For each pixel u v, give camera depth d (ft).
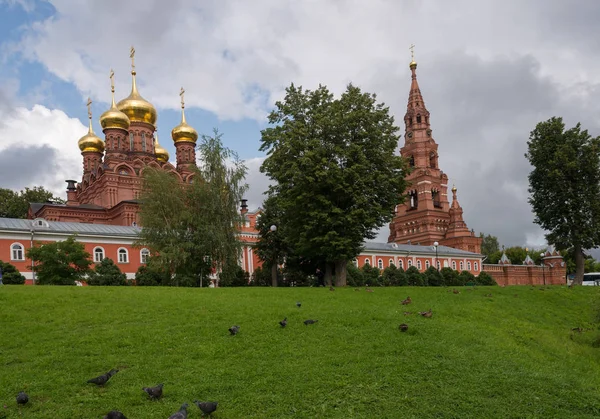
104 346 46.96
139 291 79.10
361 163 121.19
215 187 153.58
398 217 371.56
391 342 50.34
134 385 37.93
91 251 176.76
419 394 38.55
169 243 146.00
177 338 49.96
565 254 166.09
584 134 155.12
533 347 59.41
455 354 47.88
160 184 152.05
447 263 309.83
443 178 369.30
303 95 132.57
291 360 44.27
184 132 278.87
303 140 124.36
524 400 38.75
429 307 73.46
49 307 61.98
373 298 81.61
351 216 119.24
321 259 143.64
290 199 127.44
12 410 33.30
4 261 158.51
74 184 274.16
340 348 48.01
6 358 43.68
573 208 155.63
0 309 59.26
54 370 40.86
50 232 168.35
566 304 105.50
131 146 259.19
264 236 181.57
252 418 33.53
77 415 32.94
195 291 84.79
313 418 34.14
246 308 64.64
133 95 263.90
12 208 274.98
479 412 36.37
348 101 130.72
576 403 38.93
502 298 96.68
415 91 374.43
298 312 62.39
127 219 217.77
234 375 40.29
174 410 33.68
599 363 59.11
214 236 145.59
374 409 35.86
